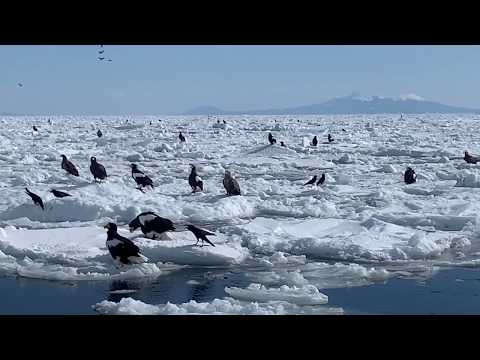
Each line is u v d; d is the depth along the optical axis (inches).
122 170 1124.5
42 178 940.6
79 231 556.4
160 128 2674.7
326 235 568.4
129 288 417.1
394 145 1780.3
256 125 3312.0
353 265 456.8
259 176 1094.4
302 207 709.9
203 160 1386.6
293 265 475.2
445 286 415.8
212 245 492.1
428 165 1227.2
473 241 554.9
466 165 1184.8
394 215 641.0
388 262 486.6
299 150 1616.6
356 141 1989.4
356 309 368.5
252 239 538.9
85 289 414.0
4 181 915.4
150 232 519.8
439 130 2780.5
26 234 545.6
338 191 865.5
